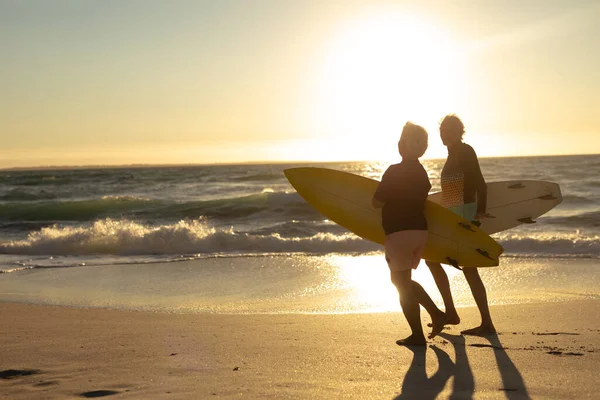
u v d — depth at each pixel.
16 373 3.68
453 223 4.65
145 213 22.14
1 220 22.02
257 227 18.23
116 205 24.12
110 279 8.88
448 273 8.64
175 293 7.67
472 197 4.80
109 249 12.59
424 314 5.83
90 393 3.21
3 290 8.00
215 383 3.35
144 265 10.27
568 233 14.75
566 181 34.34
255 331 5.02
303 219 20.28
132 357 4.04
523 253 11.28
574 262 9.70
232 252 12.38
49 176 69.56
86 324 5.46
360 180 5.30
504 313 5.76
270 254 11.51
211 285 8.24
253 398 3.06
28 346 4.44
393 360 3.86
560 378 3.36
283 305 6.78
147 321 5.62
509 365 3.68
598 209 20.41
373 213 5.21
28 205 23.50
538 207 5.50
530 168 53.56
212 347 4.34
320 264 10.06
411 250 4.25
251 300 7.12
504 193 5.60
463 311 5.93
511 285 7.84
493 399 3.01
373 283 8.16
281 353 4.11
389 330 5.00
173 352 4.18
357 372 3.57
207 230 13.39
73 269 9.90
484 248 4.60
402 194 4.23
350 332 4.93
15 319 5.77
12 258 11.55
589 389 3.14
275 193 23.33
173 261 10.71
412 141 4.27
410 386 3.27
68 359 4.00
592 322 5.21
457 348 4.20
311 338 4.67
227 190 37.00
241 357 4.00
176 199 30.27
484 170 52.06
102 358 4.02
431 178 47.12
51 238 13.11
